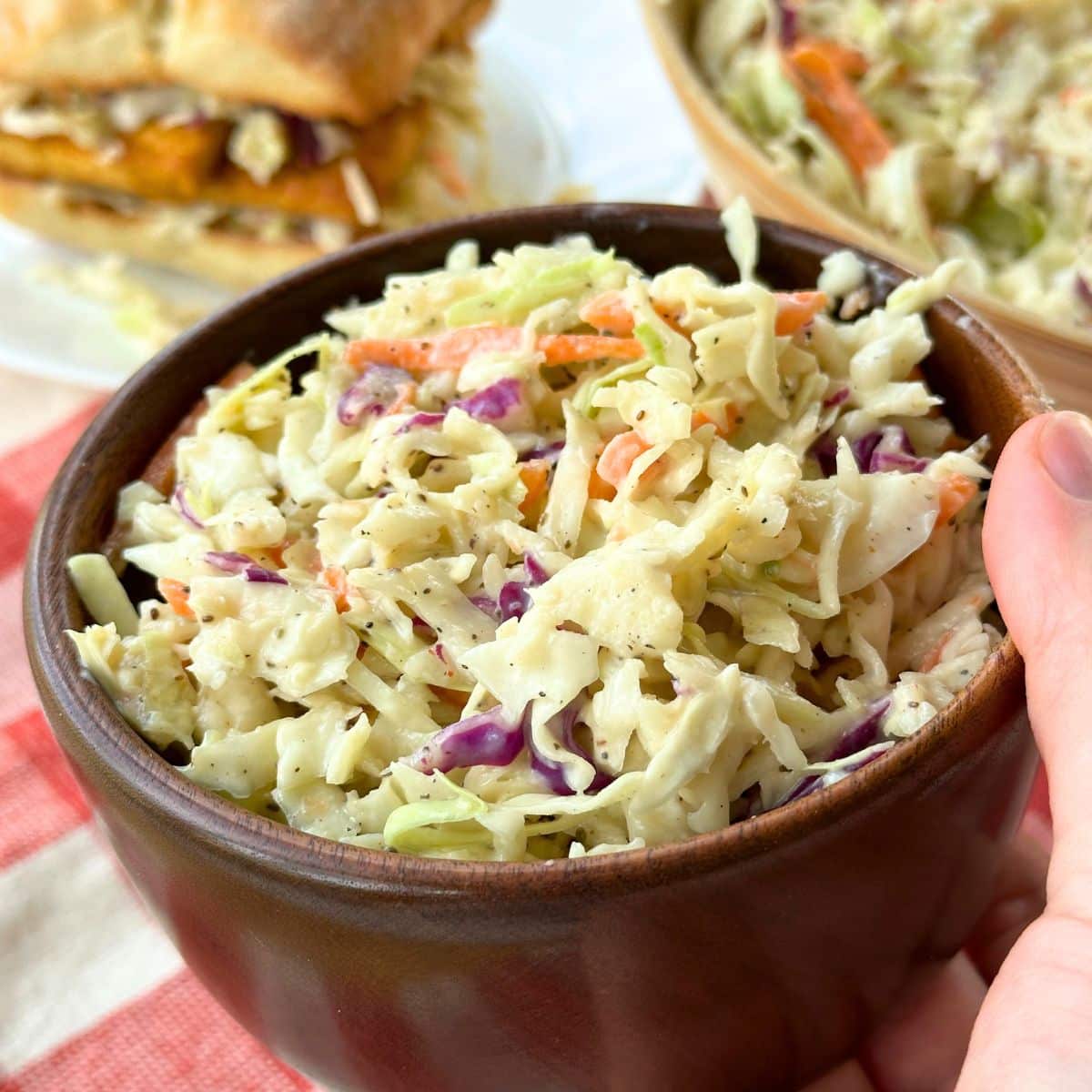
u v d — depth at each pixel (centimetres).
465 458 42
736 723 39
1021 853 49
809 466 43
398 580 41
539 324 43
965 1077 38
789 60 62
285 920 37
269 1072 46
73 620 41
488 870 36
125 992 48
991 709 38
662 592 39
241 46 64
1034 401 42
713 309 43
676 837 39
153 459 44
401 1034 38
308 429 44
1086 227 59
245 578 41
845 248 45
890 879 38
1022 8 64
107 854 50
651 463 41
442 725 41
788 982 38
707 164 60
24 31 66
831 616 40
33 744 52
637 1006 38
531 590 40
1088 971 37
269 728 40
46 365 62
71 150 67
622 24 80
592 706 39
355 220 67
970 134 60
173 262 69
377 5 66
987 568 40
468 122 73
